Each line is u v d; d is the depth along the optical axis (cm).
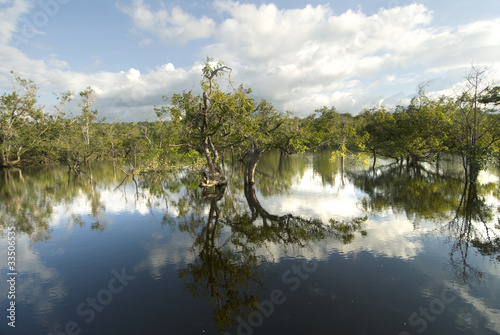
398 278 828
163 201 2012
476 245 1070
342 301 715
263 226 1369
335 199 1927
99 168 4700
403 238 1152
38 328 639
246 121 2195
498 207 1591
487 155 2211
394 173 3150
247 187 2525
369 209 1622
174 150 3238
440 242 1104
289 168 3991
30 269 953
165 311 693
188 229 1350
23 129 4394
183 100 2248
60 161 5634
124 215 1642
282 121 2467
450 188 2156
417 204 1703
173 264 964
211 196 2148
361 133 3784
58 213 1714
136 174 3675
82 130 4466
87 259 1024
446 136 2812
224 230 1322
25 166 5141
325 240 1151
